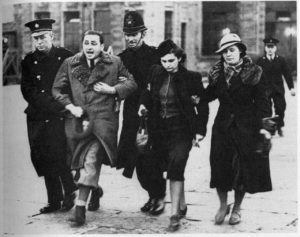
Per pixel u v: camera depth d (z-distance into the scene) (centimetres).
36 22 539
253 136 493
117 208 563
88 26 1791
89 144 516
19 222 527
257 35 1923
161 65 511
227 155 499
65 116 534
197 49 1930
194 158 798
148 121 512
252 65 489
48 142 540
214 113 1225
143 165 530
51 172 547
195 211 554
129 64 546
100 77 521
